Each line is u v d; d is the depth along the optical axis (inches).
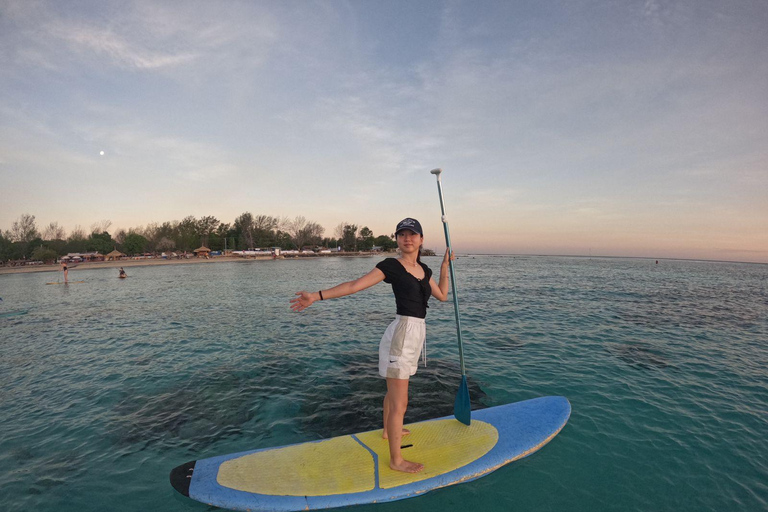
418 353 132.7
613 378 261.3
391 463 137.6
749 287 1034.7
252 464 141.2
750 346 352.8
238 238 4488.2
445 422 172.7
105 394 243.3
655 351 333.1
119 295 858.8
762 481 143.3
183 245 4028.1
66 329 466.0
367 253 5177.2
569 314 528.7
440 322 469.7
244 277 1453.0
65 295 882.1
